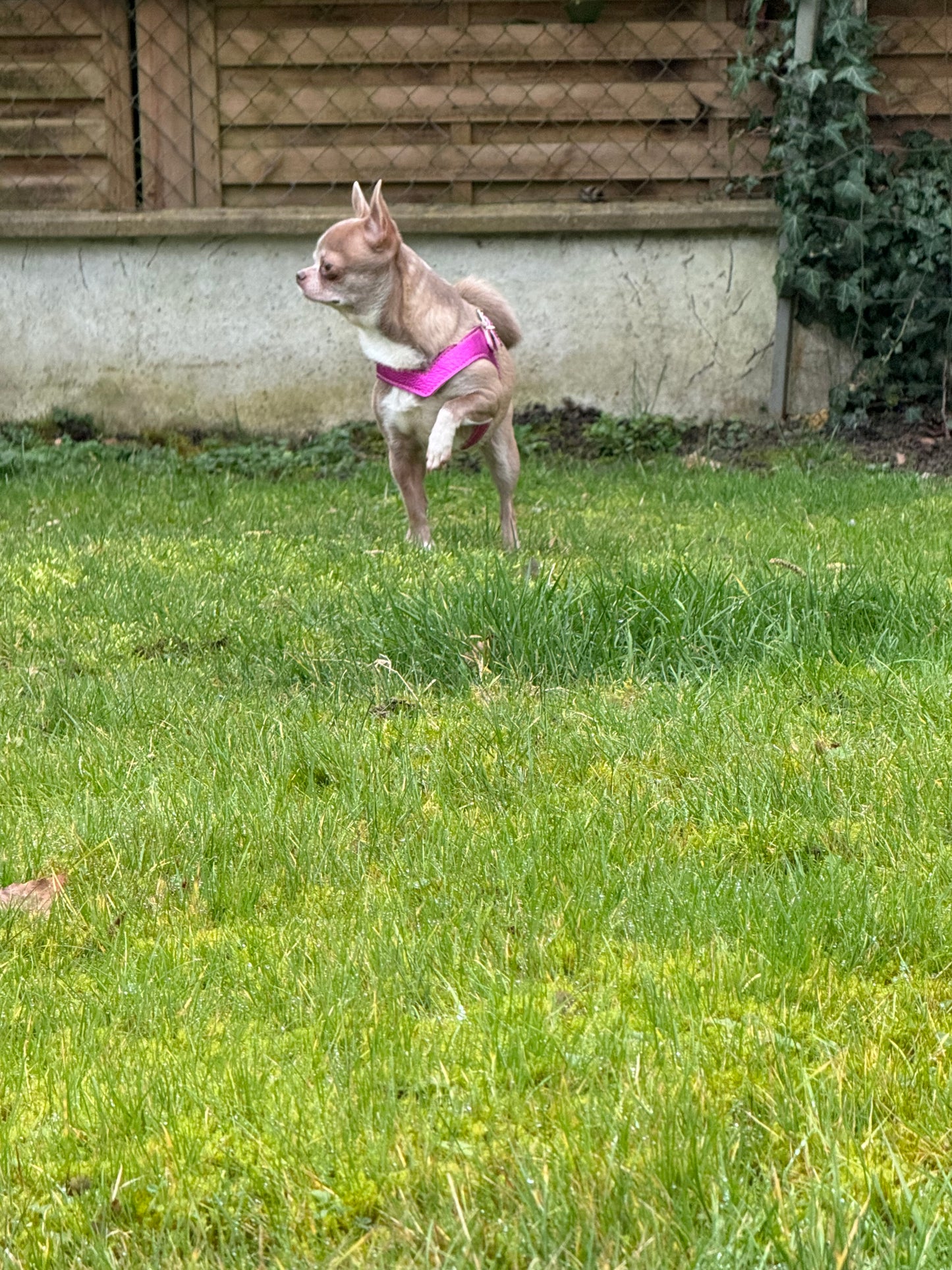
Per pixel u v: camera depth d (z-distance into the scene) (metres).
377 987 2.13
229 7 7.95
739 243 7.98
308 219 7.94
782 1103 1.78
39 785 3.03
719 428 8.06
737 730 3.19
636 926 2.30
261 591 4.61
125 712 3.48
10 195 8.18
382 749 3.14
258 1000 2.13
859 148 7.67
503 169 8.08
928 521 5.76
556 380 8.20
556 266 8.07
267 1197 1.69
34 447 7.87
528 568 4.46
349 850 2.66
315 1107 1.83
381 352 5.08
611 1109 1.79
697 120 7.96
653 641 3.76
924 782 2.82
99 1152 1.77
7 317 8.22
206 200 8.17
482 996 2.12
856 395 7.98
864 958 2.20
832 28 7.52
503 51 7.93
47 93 8.09
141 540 5.53
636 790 2.89
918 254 7.79
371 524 5.88
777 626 3.83
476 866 2.56
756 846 2.64
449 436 4.93
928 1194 1.61
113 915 2.45
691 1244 1.55
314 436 8.21
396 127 8.09
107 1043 2.03
